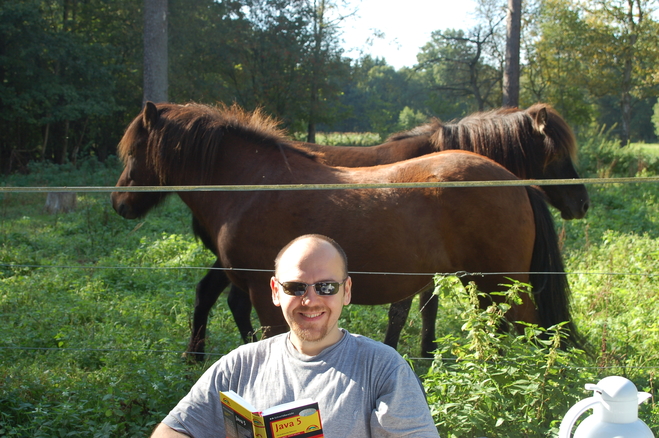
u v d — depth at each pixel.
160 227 10.61
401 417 1.80
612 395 1.87
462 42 32.75
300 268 1.91
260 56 26.31
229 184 4.11
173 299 6.25
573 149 5.45
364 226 3.69
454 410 2.87
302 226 3.74
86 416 3.46
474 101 37.22
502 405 2.89
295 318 1.91
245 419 1.68
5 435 3.22
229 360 2.02
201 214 4.26
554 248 3.95
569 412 1.97
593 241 8.85
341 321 5.82
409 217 3.71
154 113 4.33
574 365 3.40
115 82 23.44
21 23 20.30
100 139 26.88
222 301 6.34
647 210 12.02
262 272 3.82
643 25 33.56
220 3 25.94
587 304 5.92
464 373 3.02
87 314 5.61
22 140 24.64
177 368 4.03
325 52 27.39
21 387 3.69
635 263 7.20
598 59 34.12
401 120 47.53
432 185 2.95
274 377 1.93
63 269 7.36
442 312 6.03
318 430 1.67
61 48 20.72
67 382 3.88
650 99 62.72
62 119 21.58
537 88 36.03
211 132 4.15
